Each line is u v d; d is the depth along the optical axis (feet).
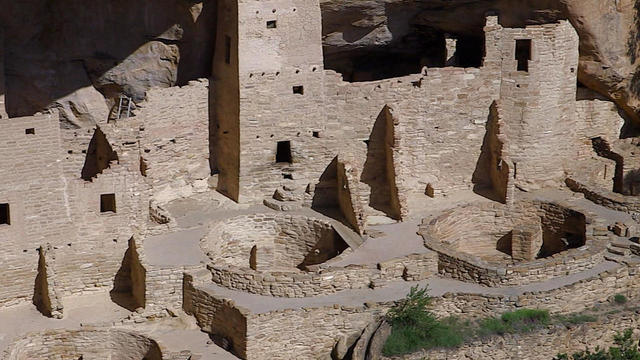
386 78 209.05
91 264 184.65
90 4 189.06
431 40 204.44
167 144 192.65
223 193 198.08
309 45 193.47
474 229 200.34
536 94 200.44
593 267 187.01
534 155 202.80
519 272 183.21
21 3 186.09
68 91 192.24
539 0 198.08
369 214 196.95
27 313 181.57
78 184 182.29
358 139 197.77
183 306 181.98
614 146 209.56
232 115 193.88
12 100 190.29
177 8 190.80
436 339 177.06
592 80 204.13
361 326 178.81
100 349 179.22
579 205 199.31
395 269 183.62
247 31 190.29
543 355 180.04
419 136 199.82
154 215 190.39
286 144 197.47
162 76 194.80
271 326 176.04
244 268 181.16
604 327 182.60
